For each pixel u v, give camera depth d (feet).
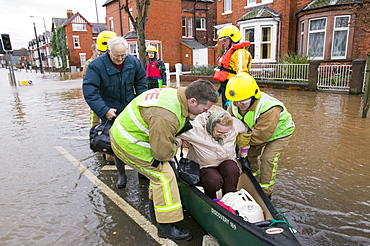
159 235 8.83
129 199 11.21
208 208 7.79
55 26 149.38
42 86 62.23
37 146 17.94
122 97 12.07
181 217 8.50
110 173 13.70
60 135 20.40
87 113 28.50
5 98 42.04
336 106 26.53
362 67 30.96
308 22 43.75
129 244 8.57
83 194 11.68
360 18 31.94
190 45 79.30
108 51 11.50
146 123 7.89
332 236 8.59
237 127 9.50
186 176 8.77
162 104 7.57
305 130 19.29
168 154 7.81
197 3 85.56
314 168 13.33
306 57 39.32
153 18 74.54
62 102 36.73
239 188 10.05
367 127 19.52
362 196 10.79
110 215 10.12
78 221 9.79
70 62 139.33
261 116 9.34
